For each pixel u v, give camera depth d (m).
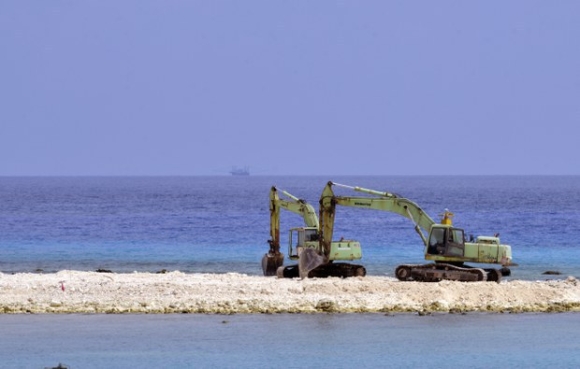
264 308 197.38
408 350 167.50
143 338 174.00
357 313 196.38
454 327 184.62
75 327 182.12
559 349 168.88
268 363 158.50
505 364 159.12
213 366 156.38
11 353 163.25
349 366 156.75
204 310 196.75
